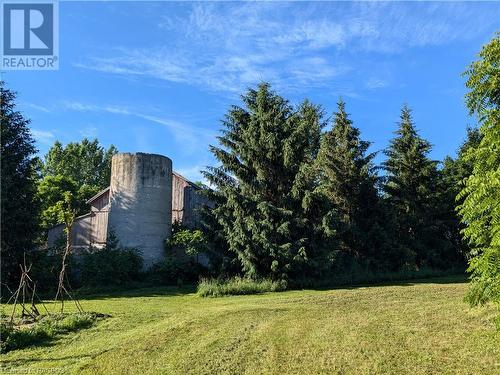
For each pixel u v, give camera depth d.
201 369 8.90
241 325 12.70
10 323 12.45
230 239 25.06
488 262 6.96
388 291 20.11
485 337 9.73
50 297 23.17
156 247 32.22
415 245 33.19
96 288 25.34
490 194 6.68
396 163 35.47
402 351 9.31
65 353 10.39
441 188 35.84
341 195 31.17
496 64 7.30
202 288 22.31
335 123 33.41
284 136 26.83
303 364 8.92
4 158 28.33
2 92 29.91
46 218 46.78
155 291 24.84
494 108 7.20
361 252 30.05
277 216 24.88
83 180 69.50
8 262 26.67
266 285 23.23
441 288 20.69
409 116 36.12
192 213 37.50
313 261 24.25
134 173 32.62
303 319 13.32
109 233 30.62
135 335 11.88
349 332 11.26
